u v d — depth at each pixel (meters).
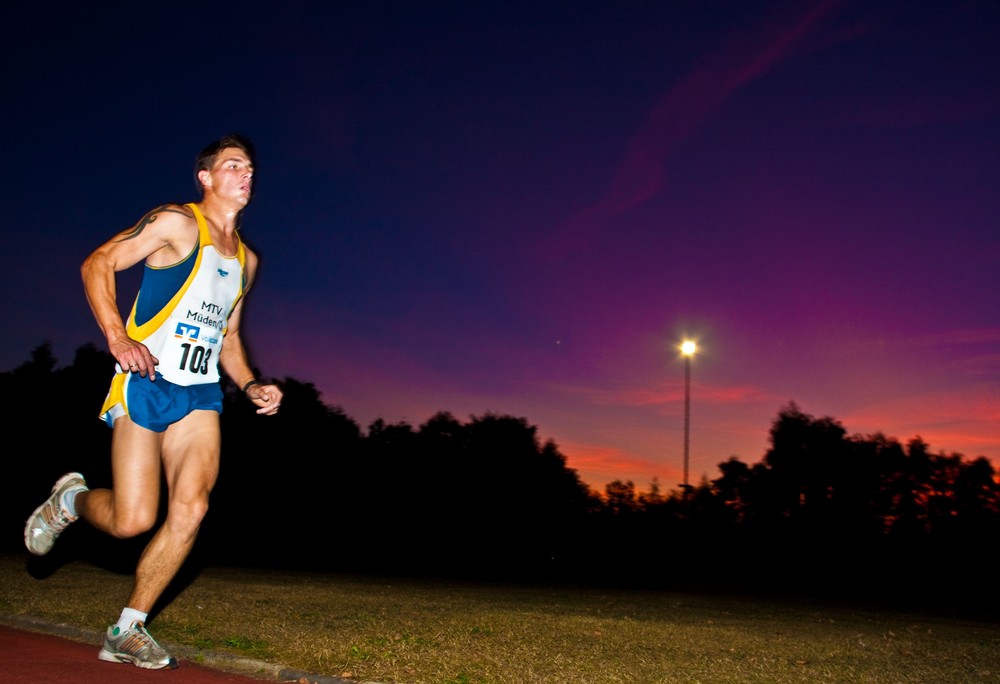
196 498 4.42
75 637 5.92
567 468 41.84
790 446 41.31
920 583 34.44
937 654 8.18
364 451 37.66
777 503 41.22
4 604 7.14
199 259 4.50
